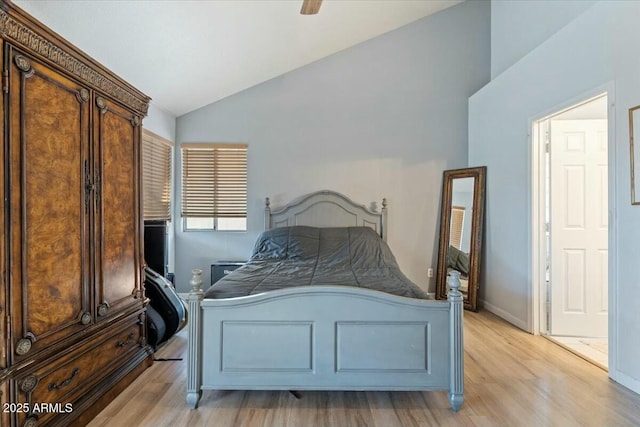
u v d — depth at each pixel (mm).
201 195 4188
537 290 3078
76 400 1719
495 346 2805
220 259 4195
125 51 2697
